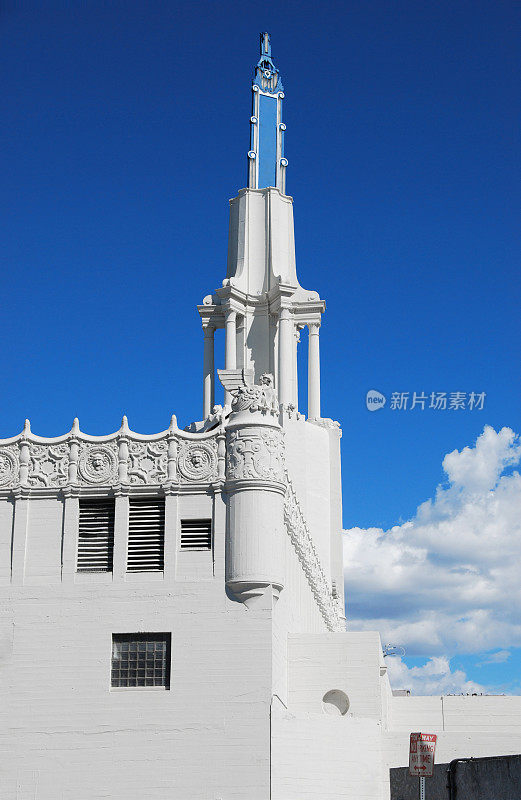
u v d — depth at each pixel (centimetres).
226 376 4288
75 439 3900
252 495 3703
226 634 3612
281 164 6862
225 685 3566
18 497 3853
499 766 2284
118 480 3819
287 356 6209
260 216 6694
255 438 3756
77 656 3662
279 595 3706
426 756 2381
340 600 6169
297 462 6025
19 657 3684
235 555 3656
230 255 6725
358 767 3662
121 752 3553
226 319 6397
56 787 3547
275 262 6544
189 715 3553
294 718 3569
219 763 3494
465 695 5306
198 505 3769
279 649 3794
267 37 7131
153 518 3803
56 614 3716
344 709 3962
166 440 3853
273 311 6388
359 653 4016
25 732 3606
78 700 3619
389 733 3803
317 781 3556
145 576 3716
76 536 3794
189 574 3694
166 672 3622
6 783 3562
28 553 3800
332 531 6278
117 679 3638
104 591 3716
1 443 3919
